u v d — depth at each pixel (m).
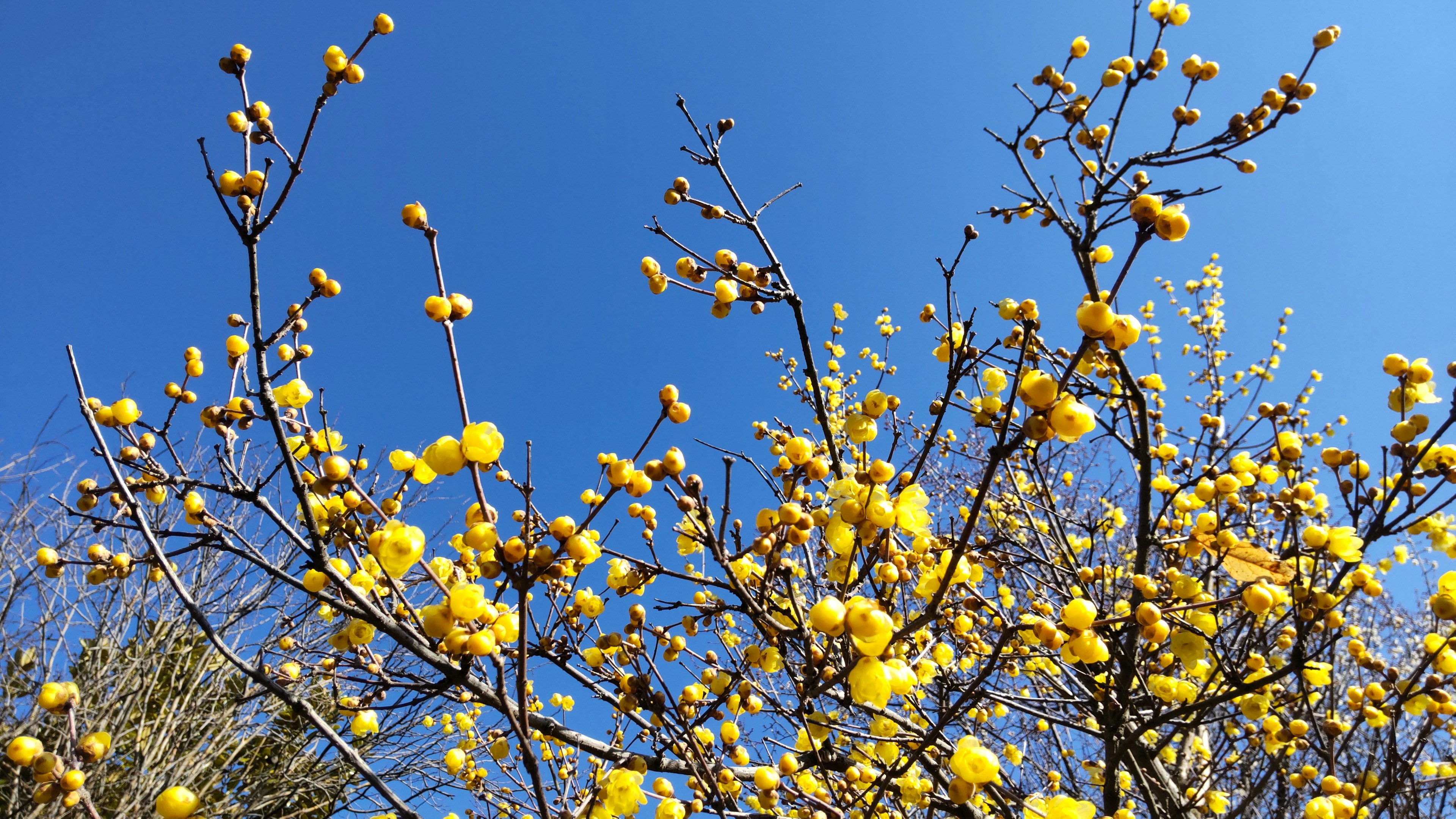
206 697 5.18
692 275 2.58
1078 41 3.22
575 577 2.46
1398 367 2.58
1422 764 3.68
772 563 2.11
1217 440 4.71
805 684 2.09
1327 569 3.01
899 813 2.72
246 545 1.95
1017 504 4.43
